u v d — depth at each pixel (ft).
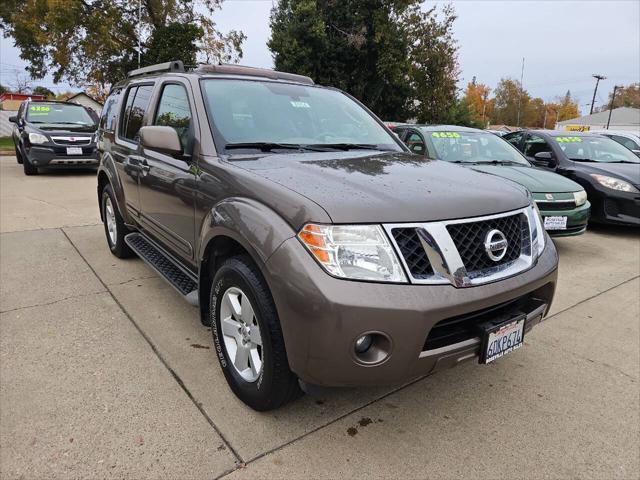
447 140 20.97
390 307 6.32
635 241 21.68
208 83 10.66
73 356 9.90
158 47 70.74
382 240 6.61
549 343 11.35
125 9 74.43
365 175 8.19
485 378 9.68
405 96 82.28
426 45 81.61
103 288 13.69
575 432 8.05
